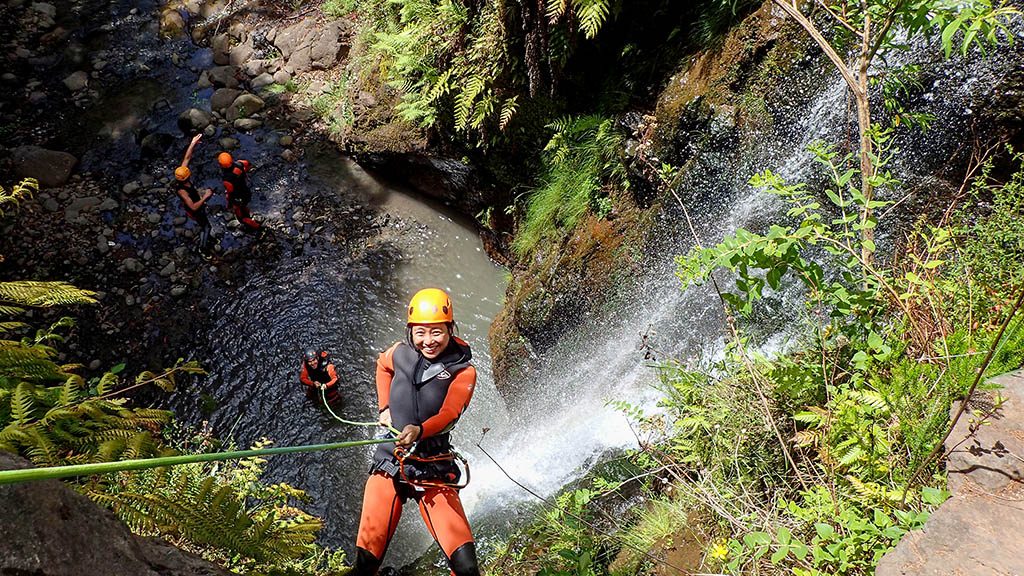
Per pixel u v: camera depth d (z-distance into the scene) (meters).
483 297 9.23
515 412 7.59
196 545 2.93
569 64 7.60
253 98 11.58
